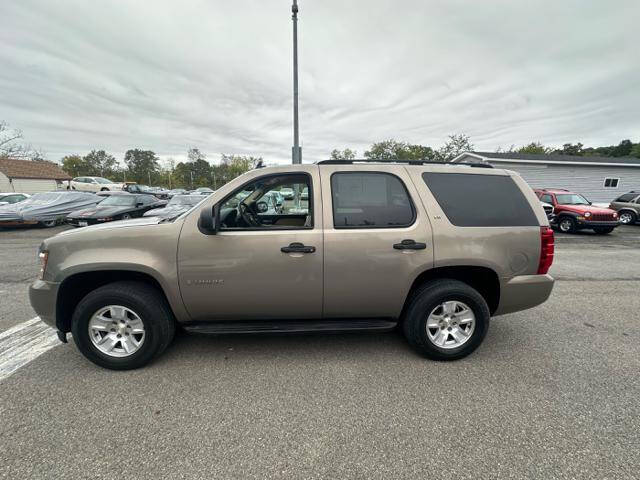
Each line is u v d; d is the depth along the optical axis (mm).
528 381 2590
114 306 2668
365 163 2930
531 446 1917
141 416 2170
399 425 2094
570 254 8086
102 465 1780
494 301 3051
